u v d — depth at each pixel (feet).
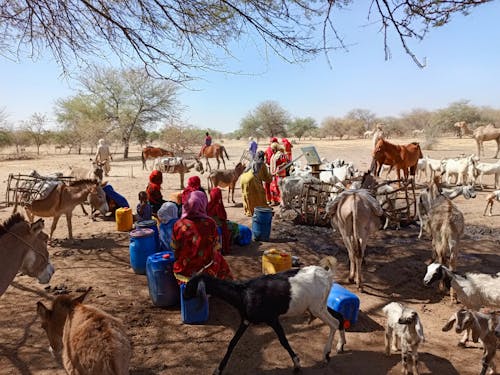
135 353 16.63
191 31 17.99
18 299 21.54
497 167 57.36
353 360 16.46
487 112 254.27
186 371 15.57
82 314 11.77
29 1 17.42
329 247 31.35
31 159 121.70
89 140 139.64
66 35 18.70
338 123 267.59
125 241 32.63
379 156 53.21
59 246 30.94
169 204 24.09
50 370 15.26
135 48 17.90
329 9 14.39
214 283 15.64
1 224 14.99
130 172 84.43
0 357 16.11
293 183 38.58
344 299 18.70
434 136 131.23
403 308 15.87
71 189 30.42
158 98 124.77
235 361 16.34
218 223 28.76
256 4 15.99
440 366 16.03
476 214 43.27
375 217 24.44
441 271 18.88
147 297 22.13
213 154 88.12
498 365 16.15
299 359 16.39
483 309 21.83
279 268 22.41
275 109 245.65
